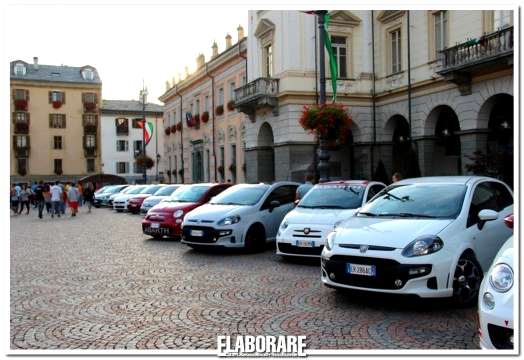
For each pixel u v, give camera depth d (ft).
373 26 98.48
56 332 20.61
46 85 236.84
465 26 77.92
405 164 85.66
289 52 94.63
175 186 88.12
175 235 48.57
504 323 14.75
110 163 249.55
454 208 25.18
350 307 23.53
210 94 144.97
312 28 95.40
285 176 95.76
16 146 230.89
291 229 34.88
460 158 79.92
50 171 237.25
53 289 28.32
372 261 22.68
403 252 22.31
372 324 20.94
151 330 20.67
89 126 242.78
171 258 38.42
